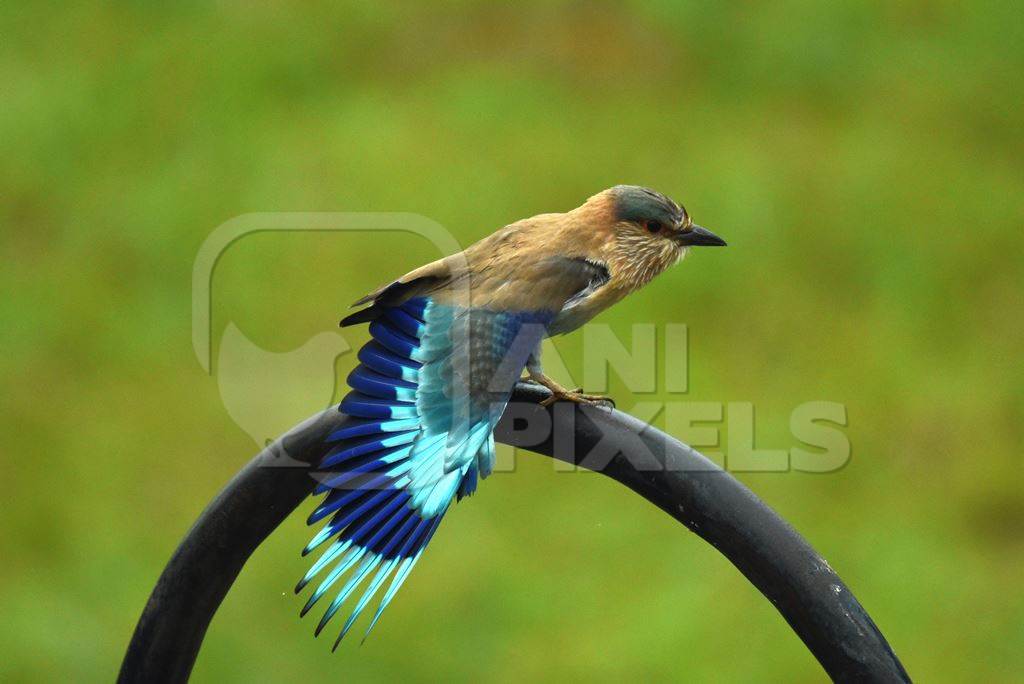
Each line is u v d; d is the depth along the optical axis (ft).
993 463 40.19
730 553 19.81
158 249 46.88
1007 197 49.39
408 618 35.55
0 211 48.80
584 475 38.70
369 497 21.90
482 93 53.06
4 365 42.96
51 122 52.37
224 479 39.81
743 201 48.37
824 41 55.93
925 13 58.23
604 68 54.70
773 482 40.42
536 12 57.21
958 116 53.52
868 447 41.06
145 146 51.31
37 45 56.34
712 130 51.90
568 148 50.26
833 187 49.39
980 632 36.11
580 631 35.12
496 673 34.50
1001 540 38.52
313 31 56.34
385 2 57.88
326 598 35.68
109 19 57.52
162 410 41.45
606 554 36.88
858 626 18.89
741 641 34.86
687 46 55.88
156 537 38.11
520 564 36.81
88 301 45.34
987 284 45.85
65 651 35.32
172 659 21.24
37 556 37.70
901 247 47.01
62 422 41.29
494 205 47.21
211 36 56.24
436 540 37.29
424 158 49.52
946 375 42.80
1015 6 58.08
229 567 21.18
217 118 52.26
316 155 49.98
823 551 38.19
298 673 34.40
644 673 34.42
